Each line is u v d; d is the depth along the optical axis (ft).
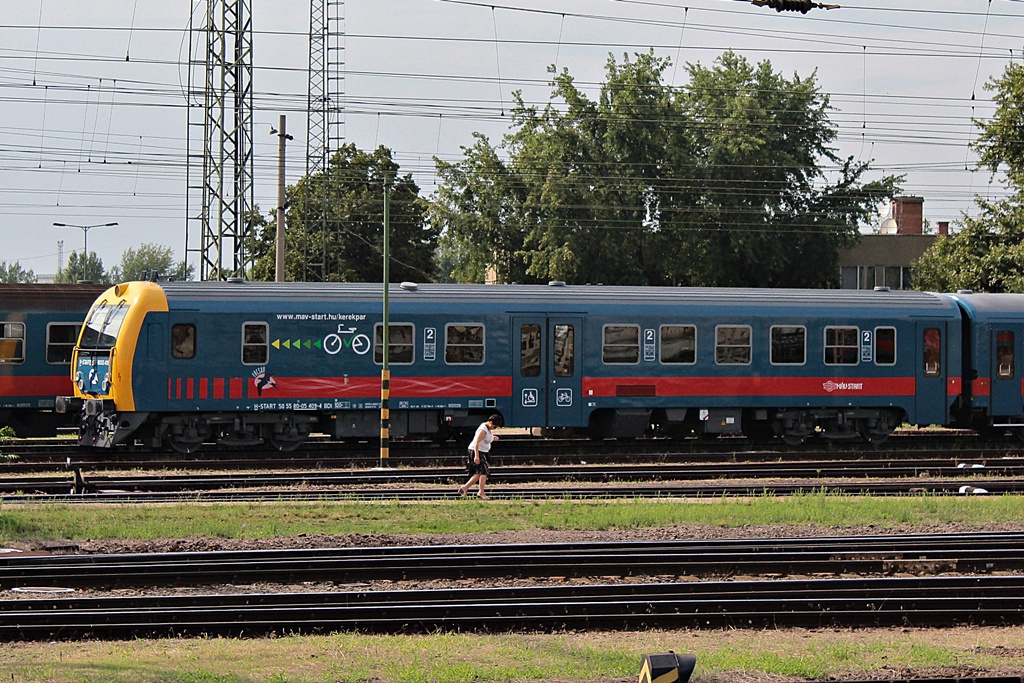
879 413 242.99
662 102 453.99
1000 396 244.22
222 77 340.39
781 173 466.70
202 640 97.35
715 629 103.14
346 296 222.89
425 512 159.53
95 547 134.72
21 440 264.31
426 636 99.30
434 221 476.54
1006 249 361.71
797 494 176.55
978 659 92.12
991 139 365.81
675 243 452.35
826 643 98.12
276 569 121.19
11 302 248.73
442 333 224.53
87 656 91.86
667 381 232.73
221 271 337.52
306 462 210.38
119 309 216.74
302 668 87.97
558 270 431.02
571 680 85.51
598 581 121.80
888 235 531.09
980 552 130.21
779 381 236.84
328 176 459.32
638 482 195.21
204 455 219.61
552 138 449.89
